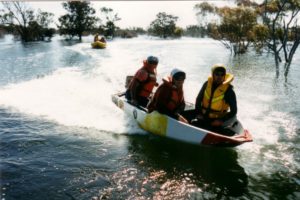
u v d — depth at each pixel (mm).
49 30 44875
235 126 5676
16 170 4746
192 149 5621
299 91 9984
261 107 8141
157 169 4875
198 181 4539
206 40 48125
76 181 4465
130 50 25953
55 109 7840
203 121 5863
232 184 4453
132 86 6938
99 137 6168
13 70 14211
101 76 12422
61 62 17125
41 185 4344
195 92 9797
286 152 5441
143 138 6156
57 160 5121
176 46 31922
